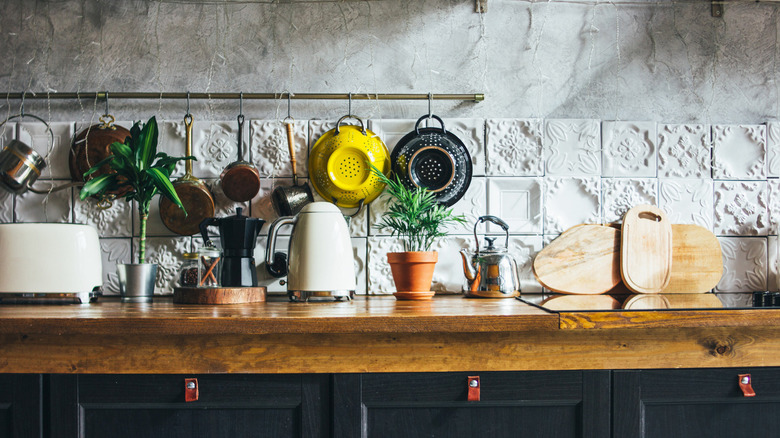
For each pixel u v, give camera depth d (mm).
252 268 1819
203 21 2115
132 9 2104
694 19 2186
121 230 2029
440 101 2137
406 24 2150
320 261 1715
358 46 2139
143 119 2084
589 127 2115
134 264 1766
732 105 2186
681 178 2131
